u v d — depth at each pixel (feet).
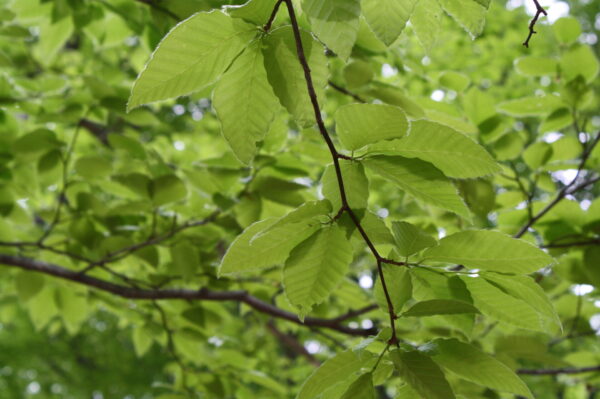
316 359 10.81
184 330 6.98
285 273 3.66
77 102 6.18
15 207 6.63
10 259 6.44
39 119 6.14
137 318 7.36
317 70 3.57
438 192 3.65
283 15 4.46
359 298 6.46
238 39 3.52
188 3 4.91
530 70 5.59
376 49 4.84
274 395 8.82
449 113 5.44
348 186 3.66
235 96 3.60
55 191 8.21
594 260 5.01
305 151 5.29
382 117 3.57
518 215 5.53
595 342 7.34
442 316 4.04
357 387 3.59
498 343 5.48
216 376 6.99
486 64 13.07
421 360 3.55
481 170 3.66
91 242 6.33
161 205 5.85
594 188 11.70
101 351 22.66
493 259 3.68
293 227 3.62
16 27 6.42
